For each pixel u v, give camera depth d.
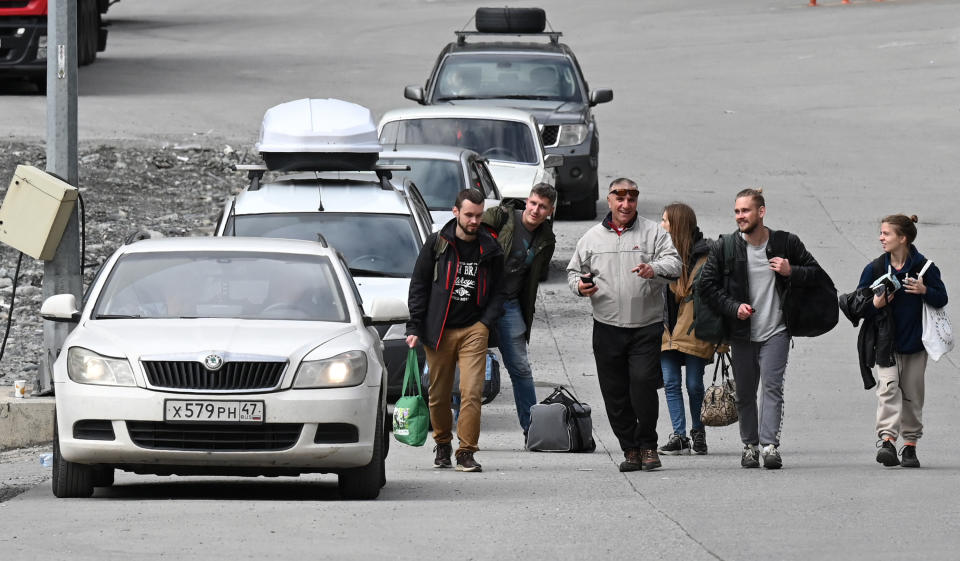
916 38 196.00
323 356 36.72
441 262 42.47
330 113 59.53
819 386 62.03
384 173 59.62
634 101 157.50
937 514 35.16
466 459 43.41
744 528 33.22
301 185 58.50
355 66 177.38
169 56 182.38
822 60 182.88
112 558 29.41
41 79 138.38
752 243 43.22
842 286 81.25
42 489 40.12
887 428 44.00
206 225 90.44
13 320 68.56
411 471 43.88
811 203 108.25
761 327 43.28
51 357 51.72
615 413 43.56
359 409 36.62
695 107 153.62
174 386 36.03
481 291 42.66
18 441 50.00
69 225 52.31
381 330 51.41
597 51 195.25
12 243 51.62
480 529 32.97
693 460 46.53
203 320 38.44
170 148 110.69
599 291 42.84
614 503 36.88
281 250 41.75
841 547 31.06
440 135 84.12
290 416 35.97
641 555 30.16
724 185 115.06
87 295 40.09
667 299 47.91
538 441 48.00
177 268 40.69
